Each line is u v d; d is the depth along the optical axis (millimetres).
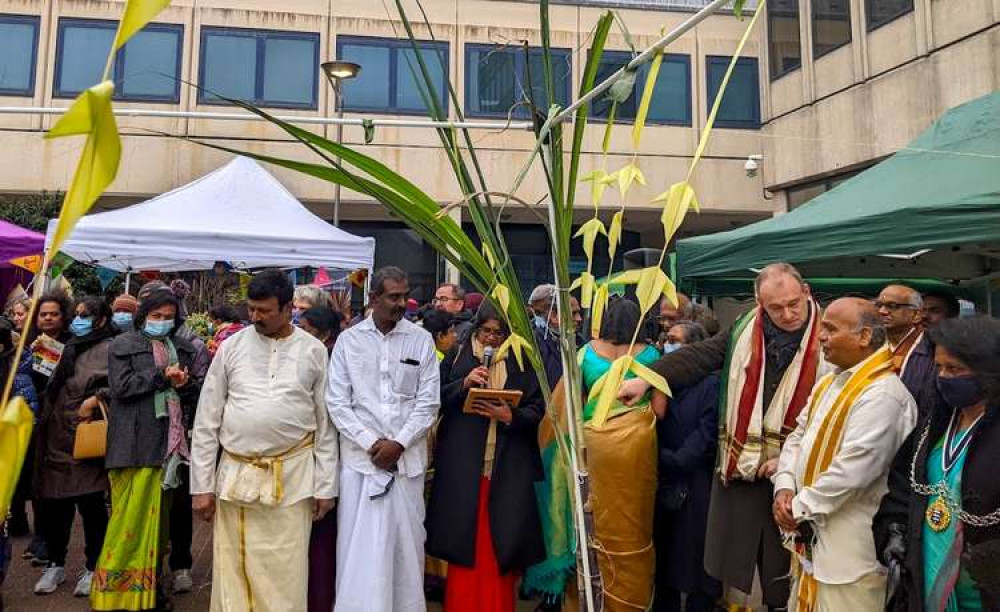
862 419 1935
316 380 2859
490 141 12648
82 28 12344
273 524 2695
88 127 547
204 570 4078
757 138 13359
